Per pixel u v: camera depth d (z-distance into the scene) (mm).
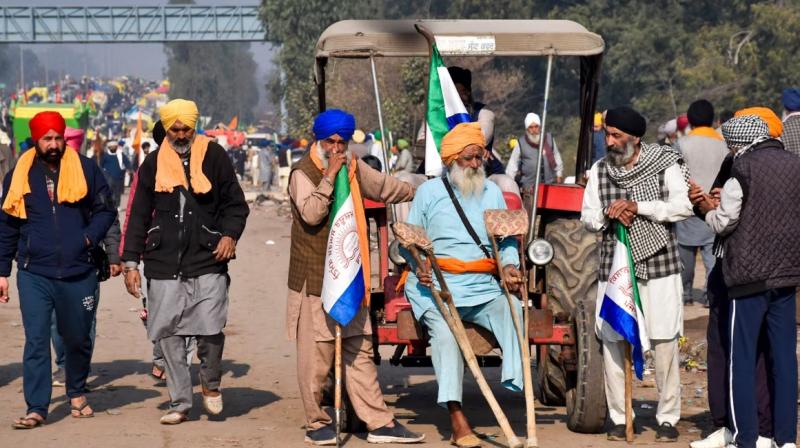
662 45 112438
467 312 15359
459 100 16953
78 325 17250
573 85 117750
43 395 16969
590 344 15766
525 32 17969
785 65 92438
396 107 82750
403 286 15727
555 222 17859
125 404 18797
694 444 15281
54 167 17094
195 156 16750
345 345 15648
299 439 16031
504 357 15117
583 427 16078
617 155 15398
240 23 198500
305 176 15453
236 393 19766
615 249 15297
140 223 16797
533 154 29328
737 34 101062
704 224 27781
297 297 15688
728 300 15016
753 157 14664
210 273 16766
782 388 14625
